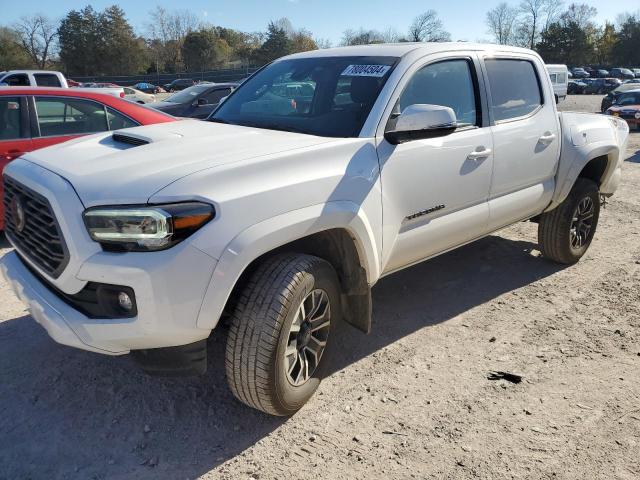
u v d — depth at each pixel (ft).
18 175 9.80
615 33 309.22
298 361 9.82
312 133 11.23
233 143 9.99
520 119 14.28
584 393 10.73
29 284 9.37
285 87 12.96
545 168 15.01
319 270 9.55
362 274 10.57
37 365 11.49
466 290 15.65
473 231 13.42
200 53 281.74
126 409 10.17
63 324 8.30
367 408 10.25
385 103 11.02
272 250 9.63
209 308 8.26
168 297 7.92
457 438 9.45
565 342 12.71
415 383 11.05
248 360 8.91
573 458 8.98
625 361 11.89
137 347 8.37
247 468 8.75
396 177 10.87
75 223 8.17
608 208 25.43
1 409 10.07
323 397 10.58
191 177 8.31
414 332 13.17
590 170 18.13
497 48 14.30
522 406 10.31
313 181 9.39
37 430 9.54
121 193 8.13
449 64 12.76
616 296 15.25
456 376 11.31
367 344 12.59
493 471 8.70
